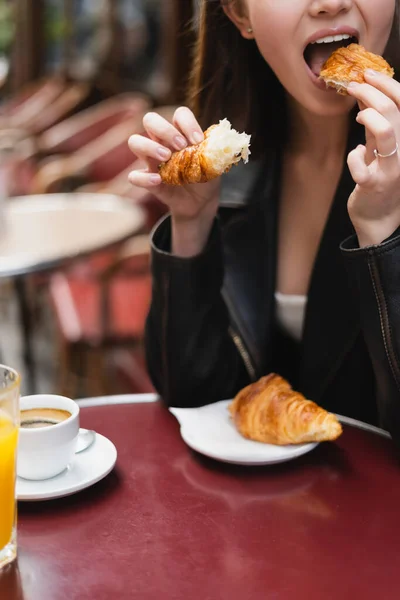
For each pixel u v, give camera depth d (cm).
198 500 112
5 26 827
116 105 557
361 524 106
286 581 94
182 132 132
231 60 169
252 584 93
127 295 318
